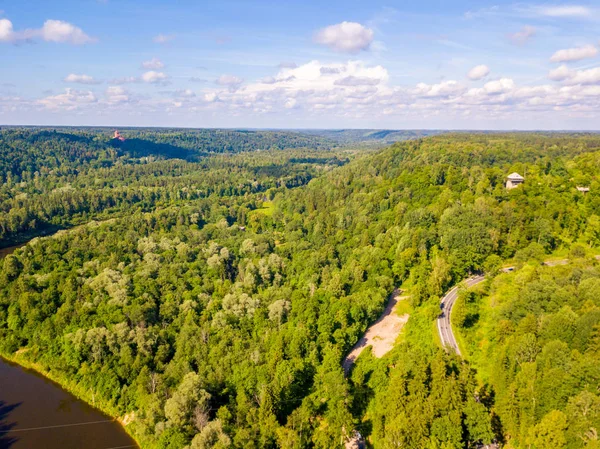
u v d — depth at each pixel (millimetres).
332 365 111625
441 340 124750
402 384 93062
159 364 129875
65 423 118188
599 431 72562
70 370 136125
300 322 131250
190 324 144875
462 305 130125
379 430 92750
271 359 114375
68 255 194875
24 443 110938
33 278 172000
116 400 123188
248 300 152875
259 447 90188
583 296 110438
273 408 99500
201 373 118188
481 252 164750
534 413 83625
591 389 80438
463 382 89500
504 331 109812
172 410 100500
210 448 90438
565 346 90312
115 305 152000
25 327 152250
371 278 163875
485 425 82188
